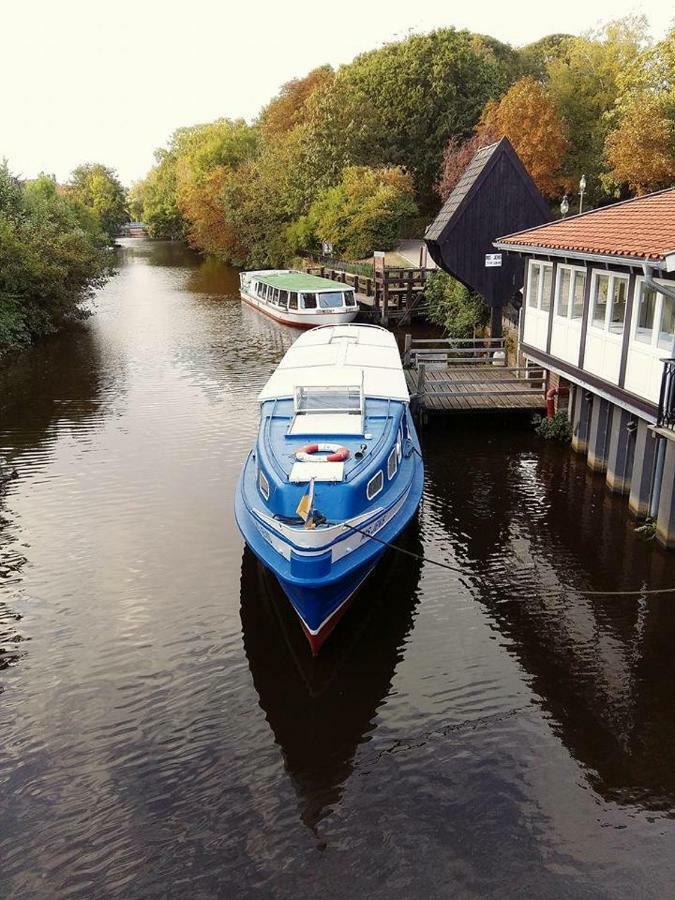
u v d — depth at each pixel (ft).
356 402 39.45
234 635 31.86
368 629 32.22
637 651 30.32
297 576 28.94
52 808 23.09
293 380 44.29
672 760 24.59
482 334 78.79
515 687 28.30
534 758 24.75
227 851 21.59
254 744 25.70
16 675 29.30
